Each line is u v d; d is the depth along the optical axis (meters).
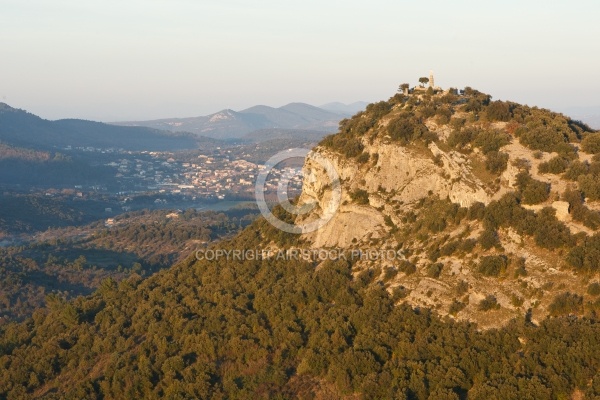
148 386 70.12
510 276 67.00
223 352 72.12
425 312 68.19
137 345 79.88
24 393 76.62
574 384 55.66
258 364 69.06
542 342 58.97
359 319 70.94
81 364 79.81
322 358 66.12
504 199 73.56
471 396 57.06
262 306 79.88
